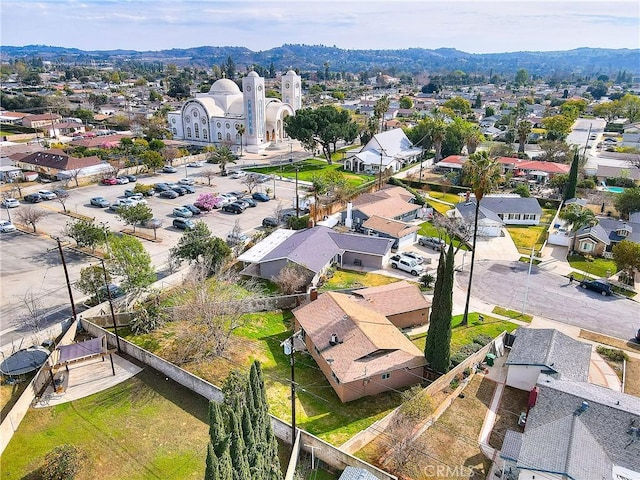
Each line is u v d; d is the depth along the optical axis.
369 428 30.83
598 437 27.94
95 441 30.66
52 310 45.00
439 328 35.91
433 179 97.69
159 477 28.11
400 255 59.00
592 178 95.19
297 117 104.81
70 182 88.50
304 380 37.41
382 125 150.38
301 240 56.47
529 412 31.12
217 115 133.62
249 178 85.88
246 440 23.27
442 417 33.41
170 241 61.94
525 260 60.91
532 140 137.00
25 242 60.72
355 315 40.94
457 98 195.50
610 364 39.88
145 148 108.75
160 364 37.53
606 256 62.03
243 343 41.81
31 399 33.75
